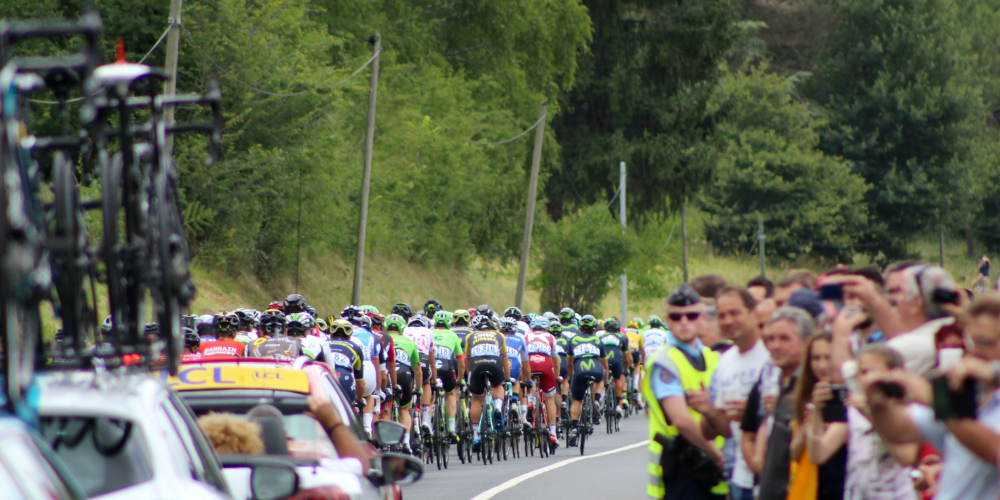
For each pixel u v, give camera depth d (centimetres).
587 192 19850
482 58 17475
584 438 6675
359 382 4847
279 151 10212
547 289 17825
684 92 19888
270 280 11138
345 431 2108
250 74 10250
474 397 6250
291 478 1727
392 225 14050
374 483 2173
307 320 4294
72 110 8481
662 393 2164
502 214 16762
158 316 1548
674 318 2195
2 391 1054
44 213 1326
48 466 1056
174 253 1623
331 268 12719
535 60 17800
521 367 6562
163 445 1324
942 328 2114
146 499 1257
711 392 2359
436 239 14962
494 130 16588
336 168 11469
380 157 13600
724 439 2417
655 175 19225
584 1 19150
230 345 4175
